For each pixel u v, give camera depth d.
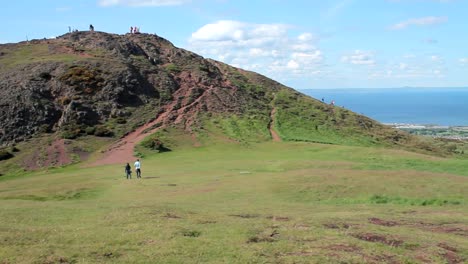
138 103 89.94
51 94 84.31
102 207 26.19
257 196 32.22
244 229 19.56
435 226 22.05
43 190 37.91
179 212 23.66
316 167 48.84
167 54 120.81
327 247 17.14
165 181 41.25
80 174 50.88
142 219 21.36
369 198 30.91
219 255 15.70
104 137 74.62
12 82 83.88
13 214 23.27
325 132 92.06
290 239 18.28
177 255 15.53
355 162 53.88
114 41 114.25
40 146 68.50
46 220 21.58
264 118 95.00
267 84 123.56
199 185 37.91
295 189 33.47
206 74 112.00
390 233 19.64
